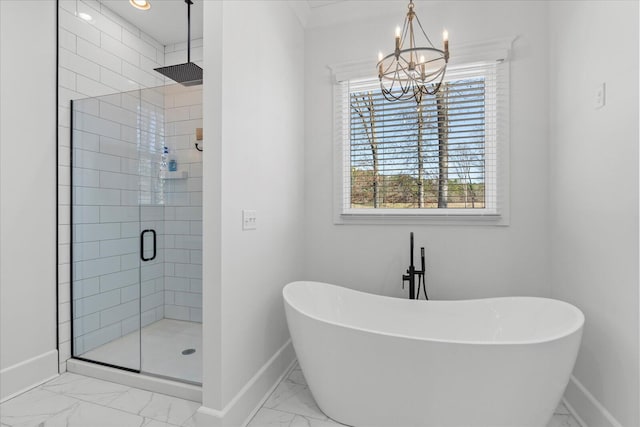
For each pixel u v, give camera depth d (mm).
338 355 1477
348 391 1495
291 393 1861
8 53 1782
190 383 1771
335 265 2430
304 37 2508
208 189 1476
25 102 1868
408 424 1412
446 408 1343
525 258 2039
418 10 2240
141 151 2193
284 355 2090
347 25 2406
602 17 1438
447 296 2191
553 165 1930
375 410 1455
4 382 1732
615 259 1368
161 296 2285
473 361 1276
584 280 1604
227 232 1503
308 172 2494
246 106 1679
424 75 1647
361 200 2428
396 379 1380
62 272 2057
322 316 2094
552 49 1936
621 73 1314
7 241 1776
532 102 2020
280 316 2070
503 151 2064
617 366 1357
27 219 1872
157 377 1837
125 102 2184
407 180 2316
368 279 2354
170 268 2289
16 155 1821
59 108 2057
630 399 1281
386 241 2314
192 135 2193
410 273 2062
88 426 1512
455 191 2221
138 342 2082
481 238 2123
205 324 1477
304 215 2498
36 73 1926
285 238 2164
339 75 2385
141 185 2174
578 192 1653
